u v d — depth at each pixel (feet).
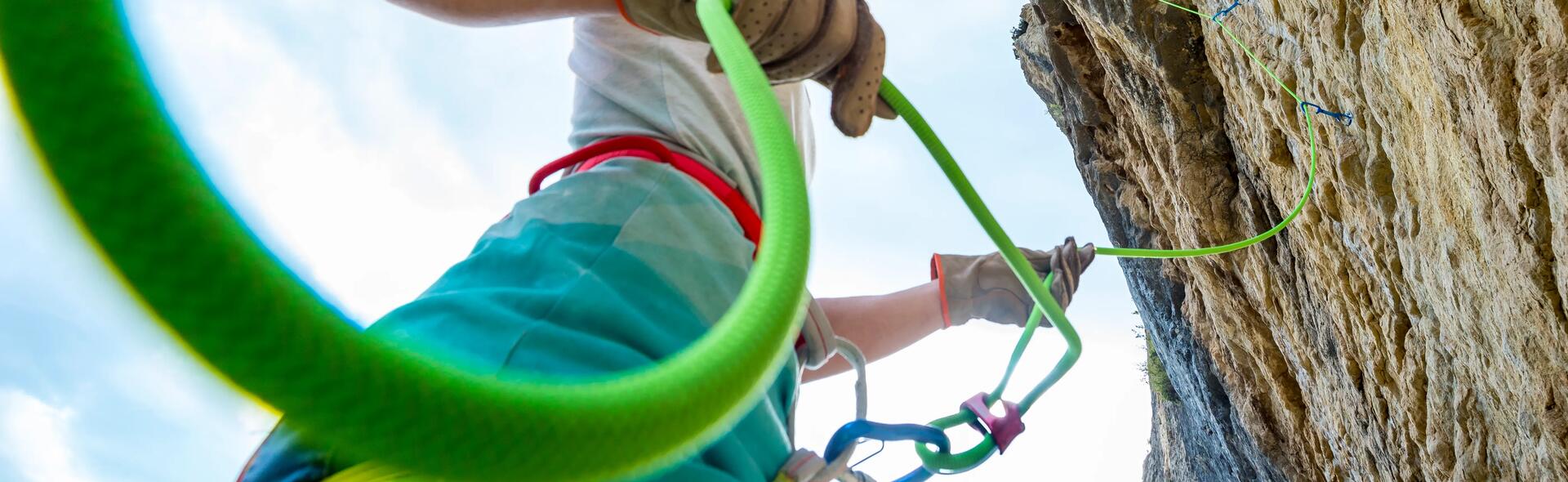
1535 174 16.33
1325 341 32.30
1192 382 47.26
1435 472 27.55
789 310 1.80
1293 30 23.77
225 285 1.06
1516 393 20.75
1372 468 32.91
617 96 4.66
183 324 1.05
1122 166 42.88
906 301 5.57
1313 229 28.32
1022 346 5.67
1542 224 16.69
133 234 1.02
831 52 4.51
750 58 2.55
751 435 3.45
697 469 2.92
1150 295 46.57
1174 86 31.30
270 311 1.10
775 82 4.67
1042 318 5.69
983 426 5.55
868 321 5.42
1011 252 5.08
